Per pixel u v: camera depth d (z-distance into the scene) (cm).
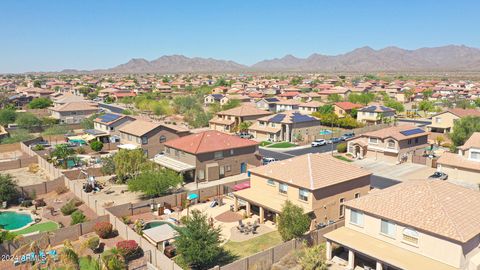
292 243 3366
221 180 5878
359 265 3247
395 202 3241
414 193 3281
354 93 15488
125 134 7594
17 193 4953
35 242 2980
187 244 3086
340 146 7681
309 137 8844
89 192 5312
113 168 5919
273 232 3931
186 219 3475
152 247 3262
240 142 6269
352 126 10431
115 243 3675
